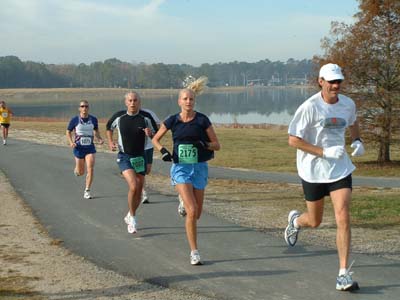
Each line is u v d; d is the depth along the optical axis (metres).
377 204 17.98
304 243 12.30
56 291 9.41
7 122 37.72
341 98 9.45
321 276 9.80
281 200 19.22
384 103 35.69
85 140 18.53
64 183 21.75
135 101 13.13
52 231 13.91
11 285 9.73
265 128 67.12
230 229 13.87
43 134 46.62
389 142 36.69
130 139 13.12
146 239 12.89
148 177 24.91
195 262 10.64
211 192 21.30
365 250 11.70
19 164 27.64
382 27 35.44
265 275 9.96
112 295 9.19
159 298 9.00
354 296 8.73
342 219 9.01
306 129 9.35
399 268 10.20
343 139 9.51
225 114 114.69
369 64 35.50
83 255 11.69
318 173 9.35
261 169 30.36
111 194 19.25
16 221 15.12
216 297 8.96
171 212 16.08
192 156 10.77
